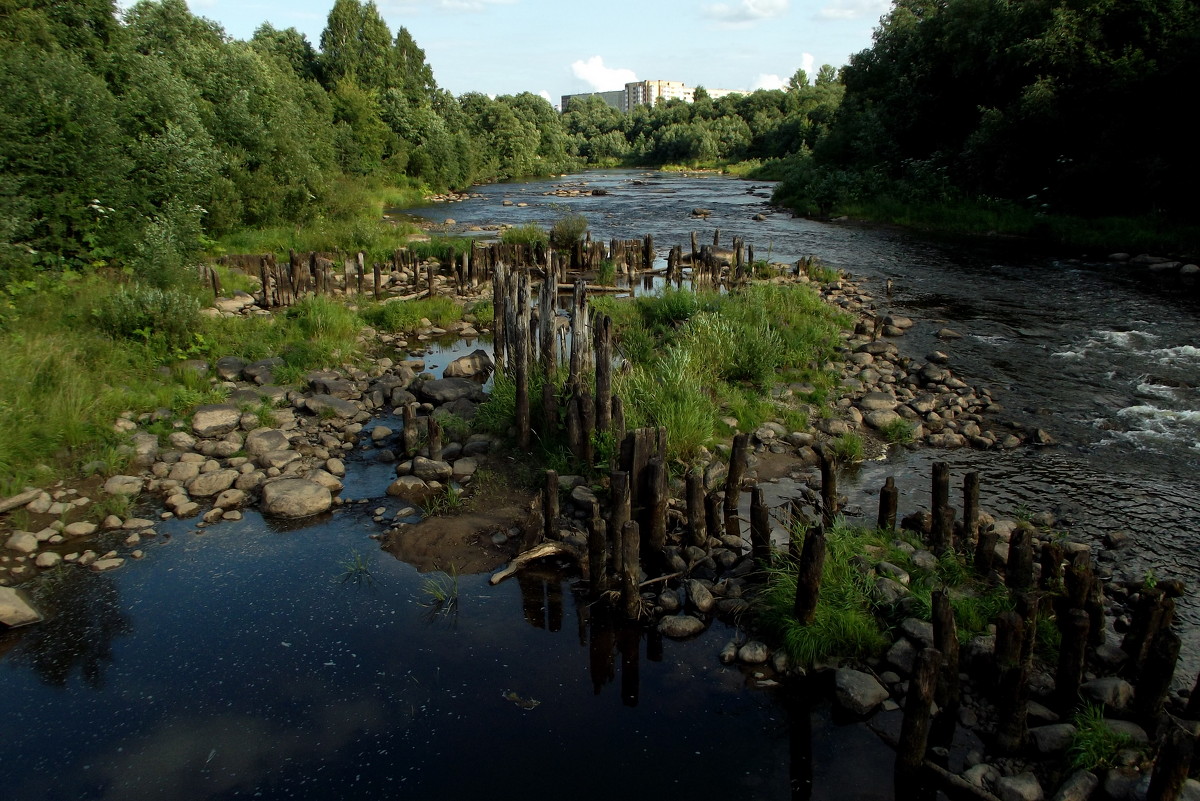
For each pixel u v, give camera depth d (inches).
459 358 576.7
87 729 236.7
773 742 232.8
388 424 476.1
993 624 270.2
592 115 5285.4
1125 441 447.5
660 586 307.7
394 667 265.4
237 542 344.2
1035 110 1293.1
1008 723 217.9
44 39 883.4
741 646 273.1
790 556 306.2
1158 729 219.5
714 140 4141.2
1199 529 345.4
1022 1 1437.0
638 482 334.0
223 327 629.0
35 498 366.0
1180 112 1098.1
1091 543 334.0
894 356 607.5
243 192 1106.7
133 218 794.2
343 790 215.0
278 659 269.0
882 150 1759.4
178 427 452.4
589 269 1002.1
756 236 1289.4
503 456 418.3
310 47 2746.1
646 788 215.8
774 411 484.7
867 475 409.1
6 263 628.1
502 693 253.6
